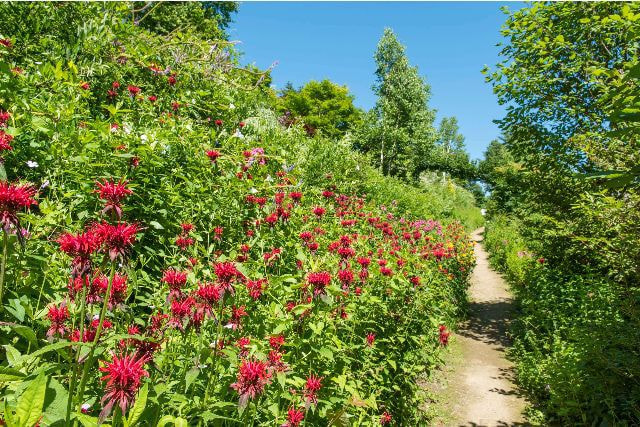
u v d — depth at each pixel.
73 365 1.37
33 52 5.04
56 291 2.17
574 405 4.97
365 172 13.29
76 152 3.31
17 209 1.46
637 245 4.57
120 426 1.64
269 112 10.14
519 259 14.28
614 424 4.33
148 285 3.04
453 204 36.31
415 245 8.17
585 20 6.00
